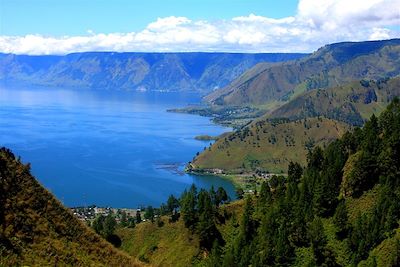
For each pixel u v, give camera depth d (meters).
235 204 173.25
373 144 152.88
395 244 109.25
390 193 132.50
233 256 129.38
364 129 175.12
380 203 130.12
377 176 145.00
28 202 58.91
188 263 152.38
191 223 165.12
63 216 62.94
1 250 48.81
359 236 124.38
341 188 153.75
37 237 55.22
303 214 142.75
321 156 184.62
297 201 149.75
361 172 145.75
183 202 171.50
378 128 175.62
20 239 52.72
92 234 65.19
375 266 105.19
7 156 62.50
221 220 163.88
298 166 190.75
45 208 61.09
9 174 59.62
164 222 179.38
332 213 143.25
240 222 161.25
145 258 164.62
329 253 124.19
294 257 129.38
